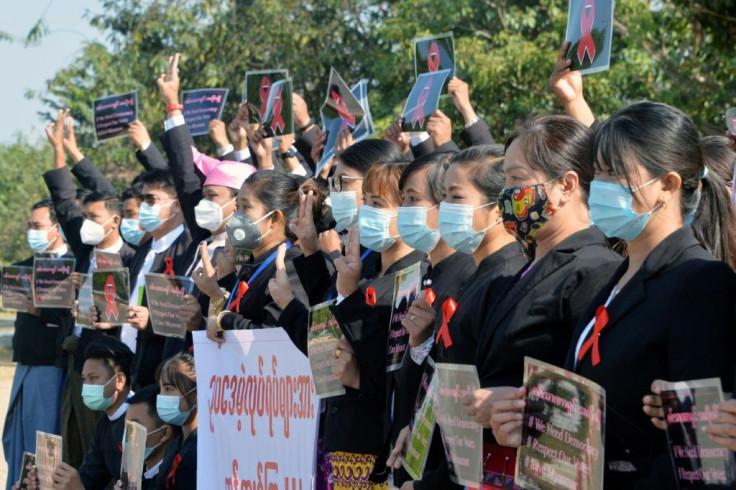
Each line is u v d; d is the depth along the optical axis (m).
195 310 6.28
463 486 3.71
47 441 6.45
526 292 3.40
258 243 5.74
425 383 3.88
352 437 4.61
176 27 23.52
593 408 2.82
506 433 3.08
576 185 3.48
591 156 3.20
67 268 8.40
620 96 13.73
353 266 4.51
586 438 2.84
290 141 7.43
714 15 9.33
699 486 2.56
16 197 41.81
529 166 3.50
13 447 8.92
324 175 6.90
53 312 8.83
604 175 3.06
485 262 3.88
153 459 6.16
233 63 22.48
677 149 2.98
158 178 7.54
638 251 3.06
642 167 2.98
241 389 5.38
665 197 3.00
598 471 2.79
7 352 21.34
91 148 25.44
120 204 8.70
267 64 22.36
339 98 6.67
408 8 17.48
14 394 8.95
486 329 3.50
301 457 5.07
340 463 4.66
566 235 3.50
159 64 23.16
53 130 9.20
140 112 24.03
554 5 15.11
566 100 4.61
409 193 4.37
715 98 12.03
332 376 4.66
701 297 2.79
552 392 2.98
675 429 2.61
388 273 4.73
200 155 7.52
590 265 3.33
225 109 22.59
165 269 7.24
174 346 6.59
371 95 18.89
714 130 11.84
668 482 2.72
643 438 2.90
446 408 3.55
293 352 5.14
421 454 3.75
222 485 5.44
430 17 17.16
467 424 3.42
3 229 41.41
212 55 22.69
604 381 2.93
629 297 2.96
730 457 2.51
